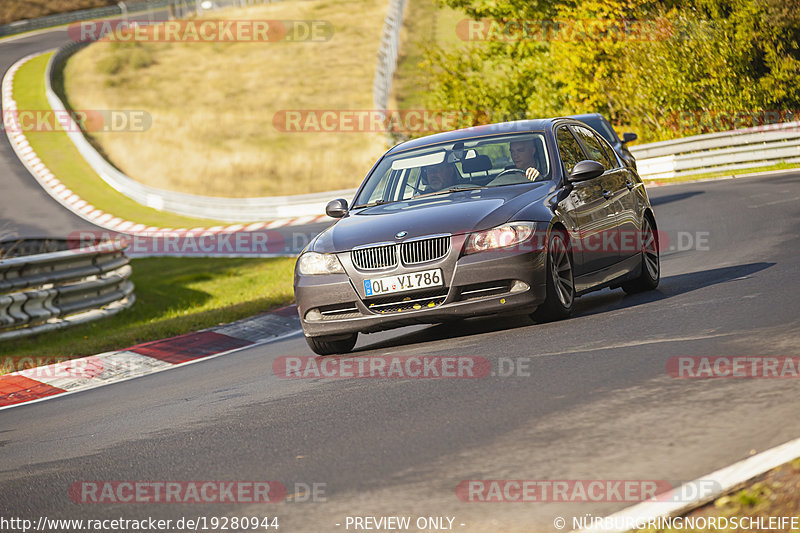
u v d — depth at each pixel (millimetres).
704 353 19391
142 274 78875
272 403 21953
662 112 106938
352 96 192500
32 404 30219
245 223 118188
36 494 16969
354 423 18188
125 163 158125
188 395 26062
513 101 119438
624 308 27359
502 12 120562
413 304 25297
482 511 12477
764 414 14773
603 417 15883
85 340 43500
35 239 67688
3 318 44500
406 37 175250
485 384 19516
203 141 169000
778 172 80312
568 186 27672
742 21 99812
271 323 41188
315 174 149000
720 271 33531
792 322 21281
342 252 25844
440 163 29094
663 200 69625
